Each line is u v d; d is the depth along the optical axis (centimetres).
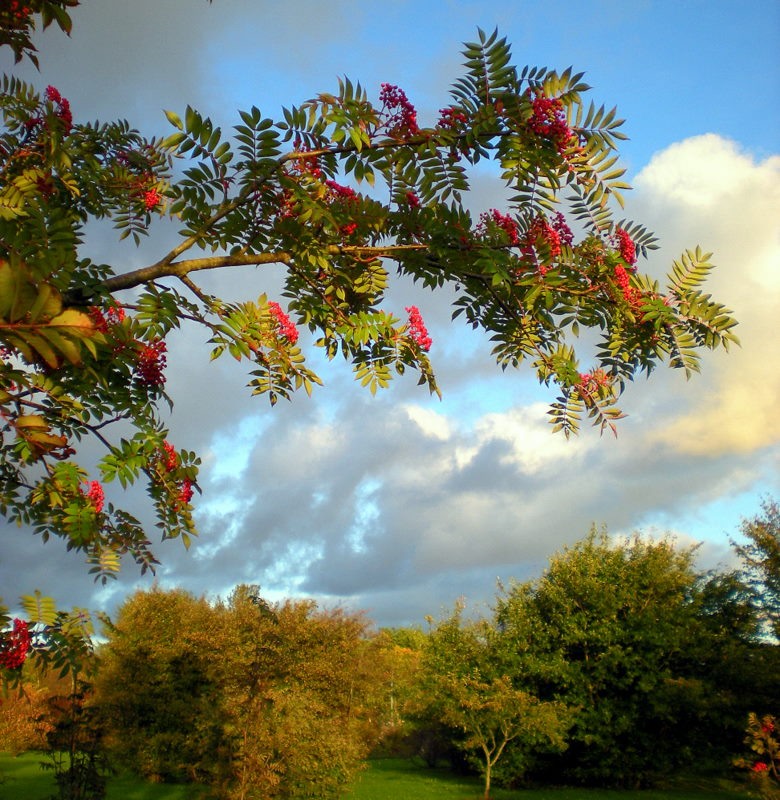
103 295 337
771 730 1308
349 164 380
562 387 406
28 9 297
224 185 378
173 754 1798
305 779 1175
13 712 1124
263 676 1158
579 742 2164
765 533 2022
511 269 378
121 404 380
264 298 390
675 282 382
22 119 461
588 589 2138
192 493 408
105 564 423
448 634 2233
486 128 361
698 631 2098
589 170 367
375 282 441
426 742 2598
